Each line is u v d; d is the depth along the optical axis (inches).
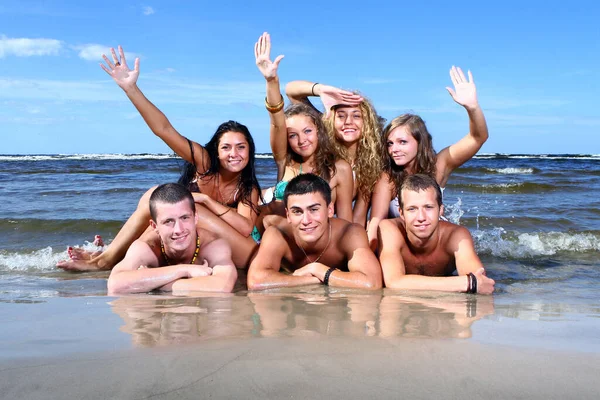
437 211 167.8
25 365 65.6
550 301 135.8
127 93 191.5
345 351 72.7
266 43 199.3
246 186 207.5
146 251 170.1
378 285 160.1
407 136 210.2
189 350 72.4
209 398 55.3
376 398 56.0
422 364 67.4
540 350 75.4
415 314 107.8
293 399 55.3
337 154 217.3
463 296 142.6
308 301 127.2
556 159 2009.1
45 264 217.9
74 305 118.6
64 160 1669.5
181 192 167.9
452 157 223.0
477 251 252.1
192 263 175.5
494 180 728.3
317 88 227.8
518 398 56.8
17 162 1469.0
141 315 103.7
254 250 193.0
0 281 177.8
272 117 203.3
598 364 68.7
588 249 258.7
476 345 77.7
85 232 295.1
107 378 60.8
